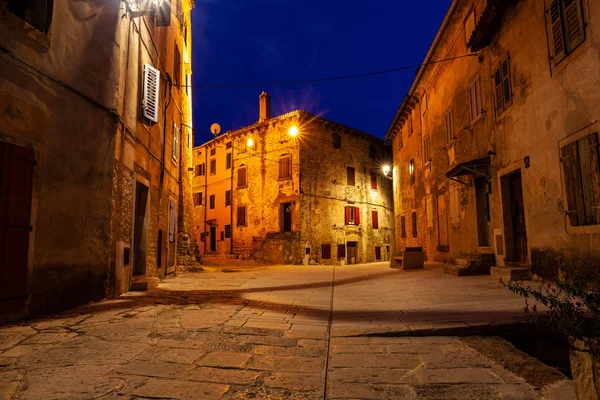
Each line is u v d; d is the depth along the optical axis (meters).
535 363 3.28
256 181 26.34
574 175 6.10
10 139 4.84
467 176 11.39
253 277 11.84
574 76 6.08
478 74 10.38
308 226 24.09
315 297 7.20
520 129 7.97
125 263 7.61
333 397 2.61
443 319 4.67
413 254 12.80
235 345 3.87
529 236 7.64
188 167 16.75
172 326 4.66
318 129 25.58
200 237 31.09
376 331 4.29
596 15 5.54
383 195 30.89
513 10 8.16
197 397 2.60
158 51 10.40
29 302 5.03
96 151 6.37
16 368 3.11
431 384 2.82
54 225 5.49
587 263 5.80
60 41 5.71
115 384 2.79
